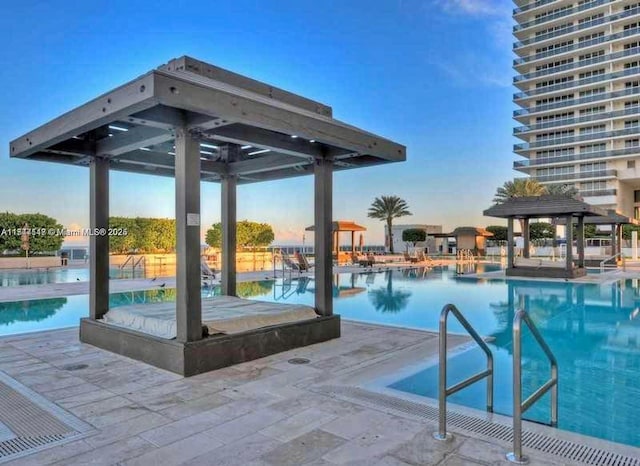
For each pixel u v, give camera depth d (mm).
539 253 32812
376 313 8531
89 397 3402
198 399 3350
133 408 3172
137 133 4535
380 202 37688
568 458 2432
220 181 6812
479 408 3523
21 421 2941
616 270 18266
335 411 3115
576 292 11539
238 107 3621
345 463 2369
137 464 2352
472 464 2355
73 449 2535
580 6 47906
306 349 5008
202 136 4156
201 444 2590
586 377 4512
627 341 6168
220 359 4195
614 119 44188
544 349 2943
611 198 43938
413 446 2570
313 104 6309
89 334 5188
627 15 44500
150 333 4484
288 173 6520
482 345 3217
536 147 48875
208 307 5512
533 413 3525
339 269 19141
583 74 47438
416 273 17688
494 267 21203
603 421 3400
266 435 2713
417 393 3721
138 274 16703
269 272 17234
